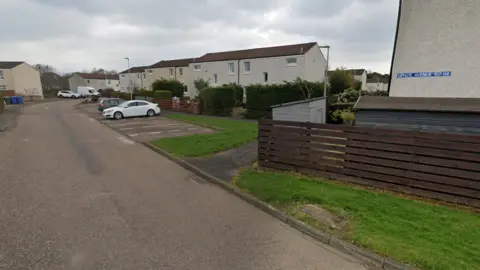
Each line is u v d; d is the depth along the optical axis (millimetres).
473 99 6012
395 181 5391
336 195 5117
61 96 56969
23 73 51188
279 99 20109
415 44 6836
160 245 3666
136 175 6988
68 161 8305
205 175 6809
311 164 6477
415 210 4508
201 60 38938
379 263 3273
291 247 3668
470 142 4648
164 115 23047
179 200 5316
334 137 6086
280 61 30359
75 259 3311
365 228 3930
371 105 6992
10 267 3125
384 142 5469
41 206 4871
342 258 3430
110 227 4141
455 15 6219
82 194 5523
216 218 4527
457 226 3965
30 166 7621
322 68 32062
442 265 3045
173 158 8625
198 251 3543
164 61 52125
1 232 3918
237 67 34312
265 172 6895
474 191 4641
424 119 6391
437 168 4961
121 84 61531
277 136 6984
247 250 3584
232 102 23109
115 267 3172
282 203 4914
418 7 6730
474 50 6070
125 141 12070
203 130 14945
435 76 6602
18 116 22812
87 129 15797
